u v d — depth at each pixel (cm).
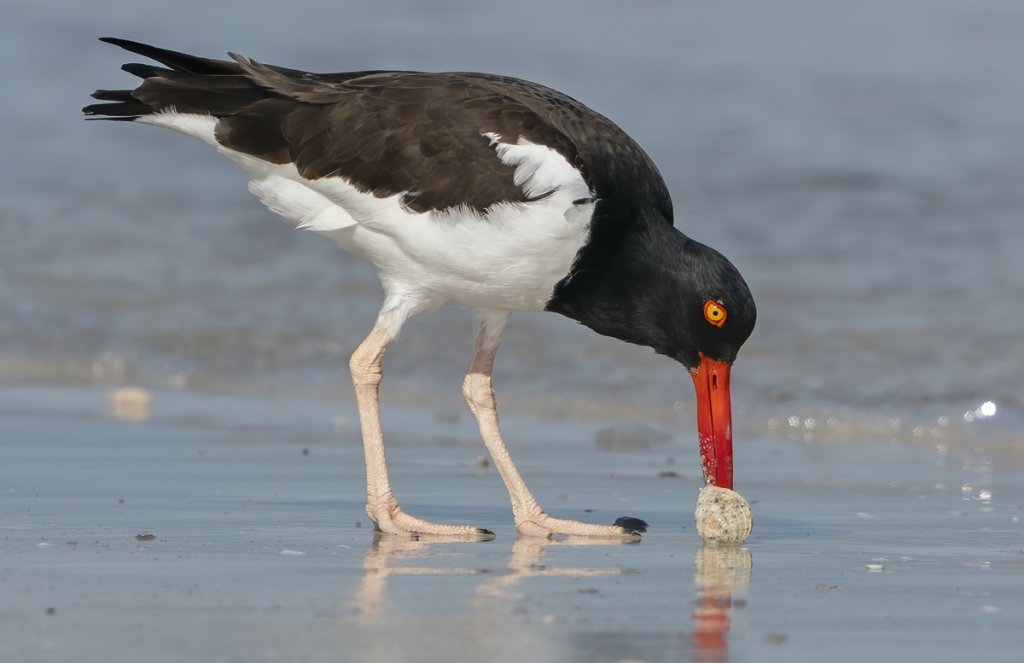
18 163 2538
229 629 734
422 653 697
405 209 1049
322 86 1085
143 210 2292
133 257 2058
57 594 804
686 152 2523
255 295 1895
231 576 855
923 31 3300
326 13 3572
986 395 1450
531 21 3491
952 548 962
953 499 1138
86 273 1983
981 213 2120
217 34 3375
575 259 1050
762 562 916
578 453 1328
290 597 801
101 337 1753
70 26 3425
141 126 2791
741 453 1338
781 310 1733
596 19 3497
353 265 2025
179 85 1092
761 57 3183
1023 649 719
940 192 2241
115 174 2500
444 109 1058
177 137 2738
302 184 1084
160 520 1030
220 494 1129
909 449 1347
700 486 1191
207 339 1739
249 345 1719
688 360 1070
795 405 1464
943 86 2920
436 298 1101
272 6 3634
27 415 1464
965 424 1399
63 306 1855
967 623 766
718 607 793
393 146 1049
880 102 2822
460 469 1264
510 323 1747
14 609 770
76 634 723
